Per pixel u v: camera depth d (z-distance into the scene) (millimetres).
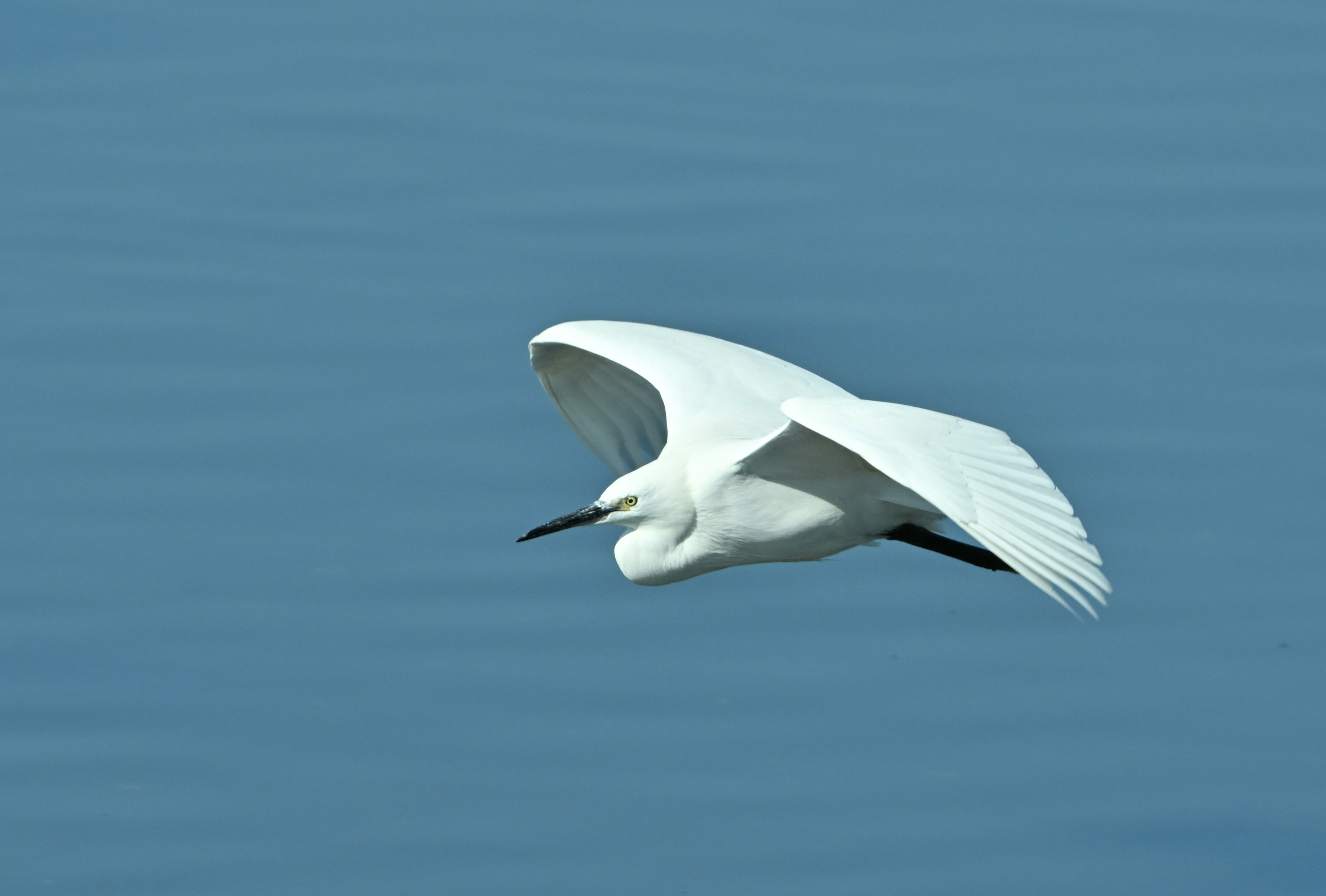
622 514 12367
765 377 12859
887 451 9820
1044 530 9539
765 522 11969
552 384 13867
